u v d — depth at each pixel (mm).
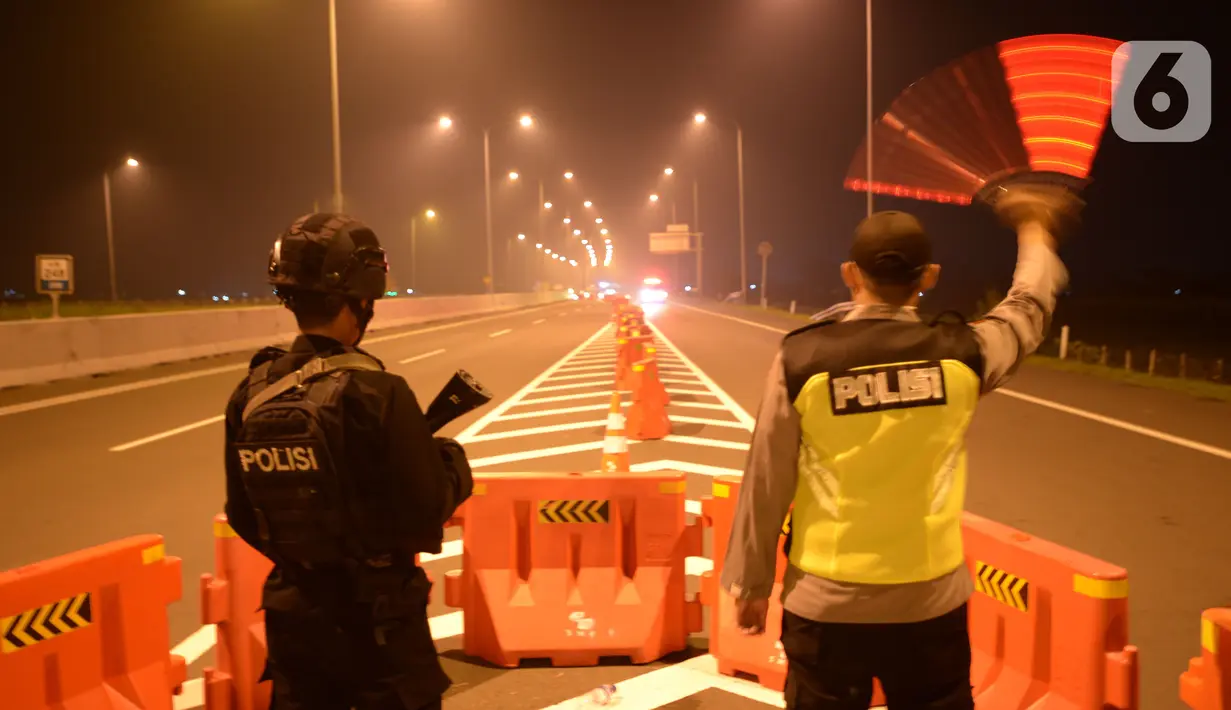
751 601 2180
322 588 1964
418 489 1951
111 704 3041
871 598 2045
